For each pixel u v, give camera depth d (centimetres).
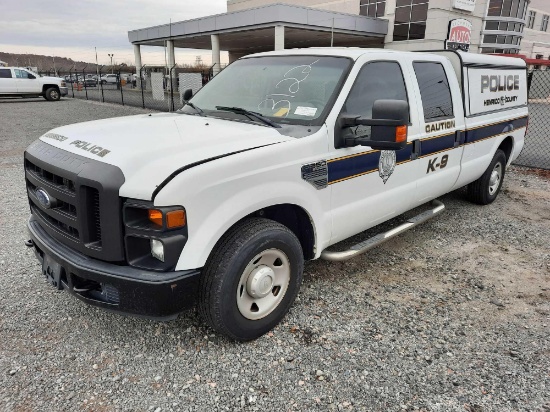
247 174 273
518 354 296
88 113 1828
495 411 246
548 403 253
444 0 2759
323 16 2691
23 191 654
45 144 310
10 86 2427
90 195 256
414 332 318
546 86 1881
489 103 545
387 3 3075
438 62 462
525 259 449
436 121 438
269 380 267
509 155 634
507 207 618
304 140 309
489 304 360
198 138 287
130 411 241
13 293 357
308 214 319
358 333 315
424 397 256
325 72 358
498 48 3275
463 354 295
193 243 252
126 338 303
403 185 411
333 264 425
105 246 254
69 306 340
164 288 246
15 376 264
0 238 470
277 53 416
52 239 295
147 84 3947
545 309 355
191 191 247
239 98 382
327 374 272
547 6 5203
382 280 396
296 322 326
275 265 308
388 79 388
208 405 247
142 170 249
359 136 350
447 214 581
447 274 412
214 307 273
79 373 269
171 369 274
